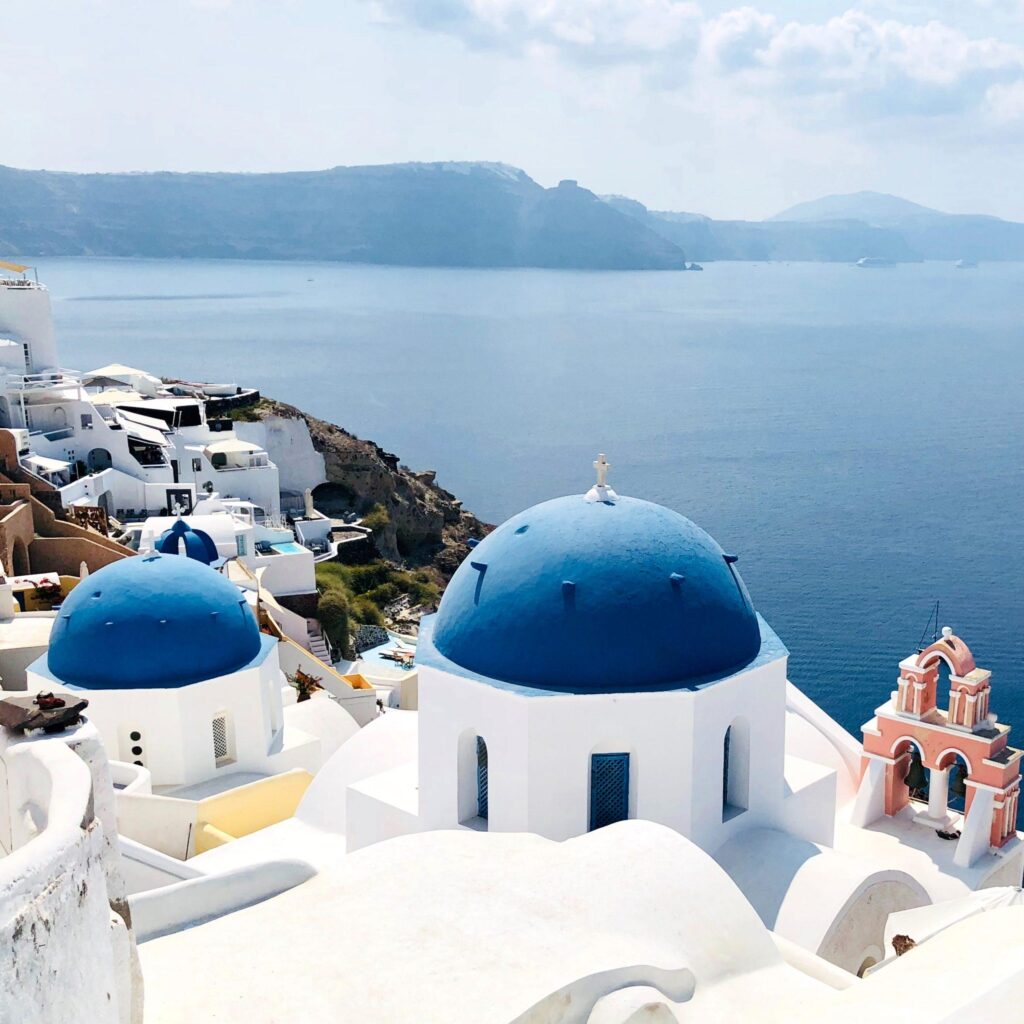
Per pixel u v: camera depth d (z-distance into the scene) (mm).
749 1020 11211
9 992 6328
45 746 8523
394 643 61000
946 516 124688
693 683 17312
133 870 16141
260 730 25703
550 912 11938
